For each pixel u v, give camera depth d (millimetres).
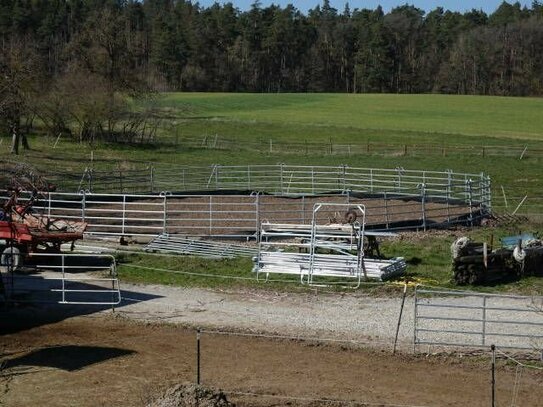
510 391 14430
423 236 27641
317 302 20297
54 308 19672
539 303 20016
